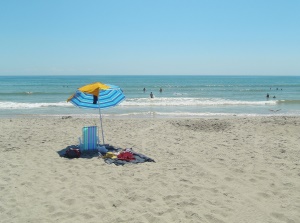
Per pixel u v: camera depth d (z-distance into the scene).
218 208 5.17
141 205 5.26
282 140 10.68
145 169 7.26
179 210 5.09
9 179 6.45
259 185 6.27
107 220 4.72
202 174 6.93
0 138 10.48
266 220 4.79
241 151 9.07
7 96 33.47
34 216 4.84
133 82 91.81
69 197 5.55
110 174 6.86
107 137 11.03
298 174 6.95
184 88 55.25
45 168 7.26
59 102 27.12
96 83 8.50
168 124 14.05
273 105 26.69
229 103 27.23
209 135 11.55
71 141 10.27
